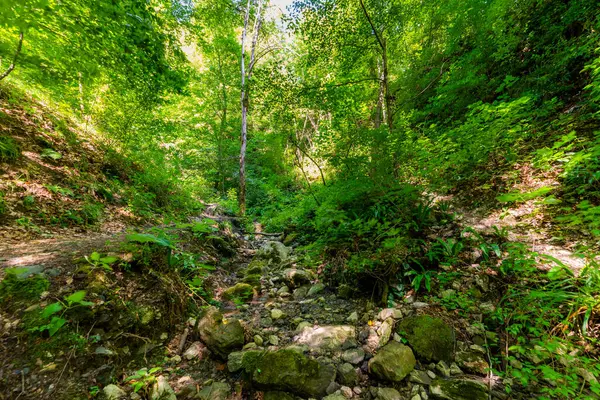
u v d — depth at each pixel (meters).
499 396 1.67
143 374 1.83
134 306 2.32
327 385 1.88
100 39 3.51
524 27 6.50
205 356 2.21
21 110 5.30
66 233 3.74
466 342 2.13
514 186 4.11
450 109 7.59
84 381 1.68
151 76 4.83
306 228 6.88
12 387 1.47
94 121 6.27
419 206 3.85
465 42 6.67
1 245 2.90
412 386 1.82
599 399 1.48
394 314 2.56
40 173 4.43
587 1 4.96
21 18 2.48
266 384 1.82
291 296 3.48
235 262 5.26
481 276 2.71
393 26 5.86
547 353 1.82
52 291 2.08
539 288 2.29
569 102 5.00
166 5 6.46
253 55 12.62
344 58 5.86
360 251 3.47
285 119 5.76
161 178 7.31
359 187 4.04
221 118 14.21
